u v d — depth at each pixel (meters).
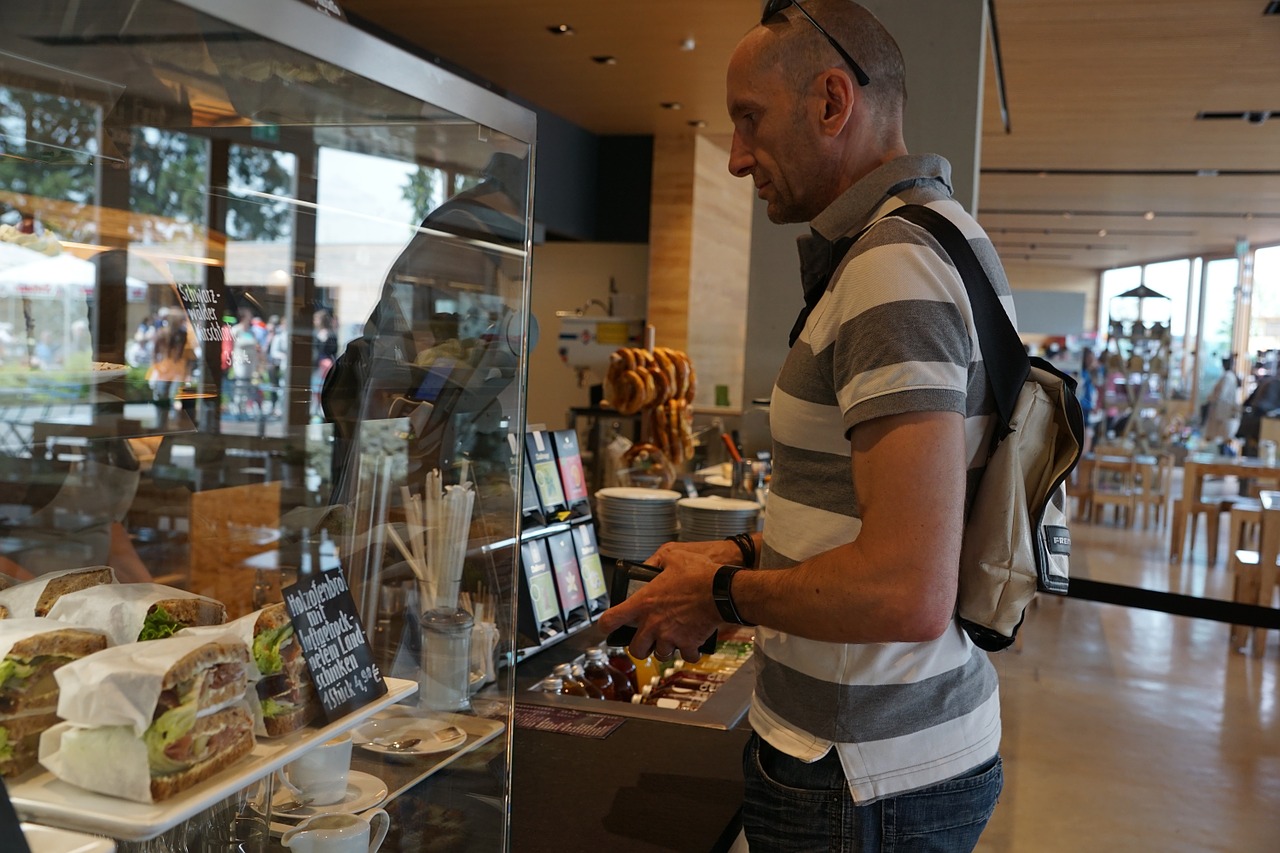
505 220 1.00
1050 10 5.33
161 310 0.79
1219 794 3.87
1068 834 3.49
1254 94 6.93
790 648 1.10
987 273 1.04
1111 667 5.48
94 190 0.76
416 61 0.84
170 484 0.80
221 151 0.83
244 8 0.69
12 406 0.71
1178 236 14.96
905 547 0.93
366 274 0.92
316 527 0.89
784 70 1.14
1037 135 8.45
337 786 0.88
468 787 1.00
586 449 3.74
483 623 1.01
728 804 1.29
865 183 1.09
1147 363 10.73
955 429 0.95
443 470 0.98
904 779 1.05
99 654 0.65
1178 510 8.21
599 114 7.77
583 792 1.30
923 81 3.53
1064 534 1.07
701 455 4.29
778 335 4.02
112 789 0.63
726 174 9.09
